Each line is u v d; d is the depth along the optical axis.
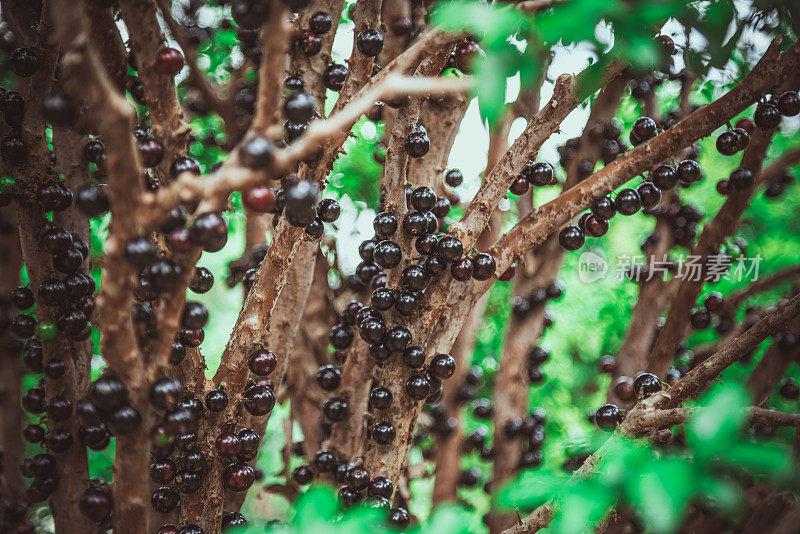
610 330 7.70
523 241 2.96
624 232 7.65
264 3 1.56
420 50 2.13
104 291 1.71
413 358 2.78
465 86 1.40
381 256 2.81
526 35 1.77
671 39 2.77
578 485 1.63
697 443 1.44
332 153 2.43
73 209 2.78
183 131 2.12
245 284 3.27
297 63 3.27
